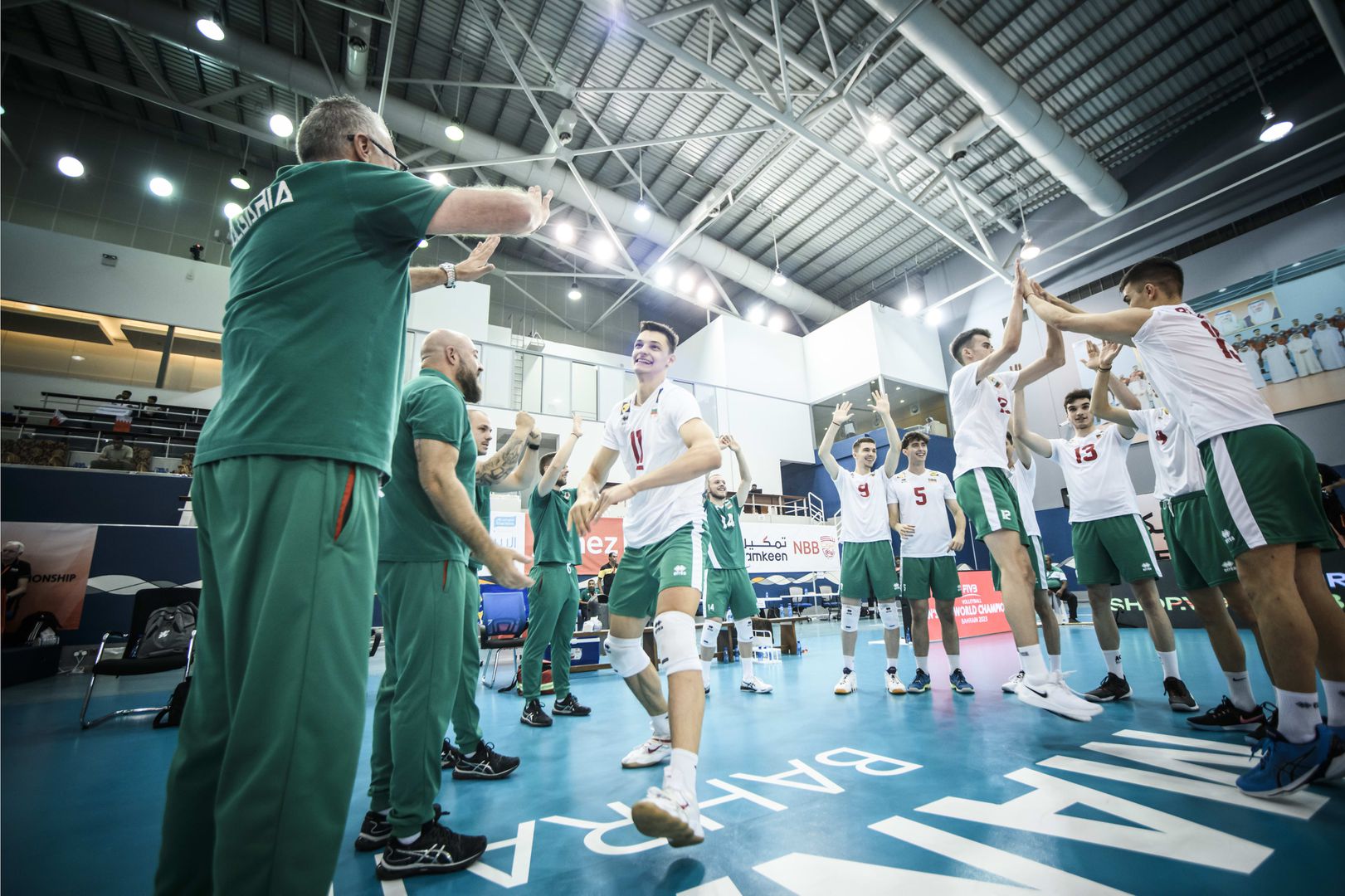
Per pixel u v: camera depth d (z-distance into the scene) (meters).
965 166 12.83
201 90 12.08
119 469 10.02
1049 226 14.16
